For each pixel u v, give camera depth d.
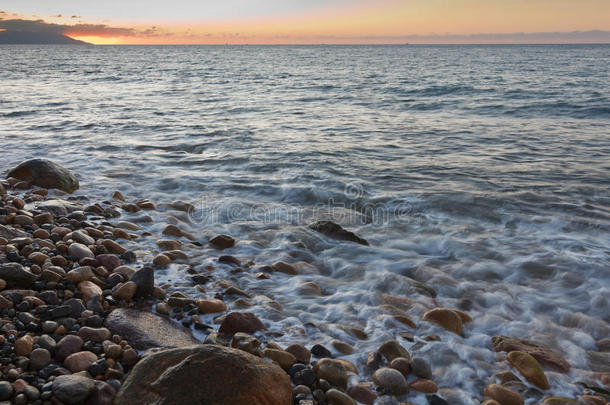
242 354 1.38
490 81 18.08
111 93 13.45
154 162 4.87
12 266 1.87
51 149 5.33
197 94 13.55
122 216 3.03
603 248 2.78
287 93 13.95
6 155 4.93
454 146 6.05
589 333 1.94
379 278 2.34
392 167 4.84
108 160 4.88
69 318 1.69
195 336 1.75
